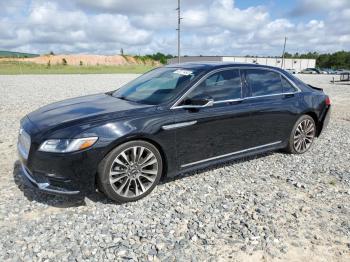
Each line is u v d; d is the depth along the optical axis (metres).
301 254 2.86
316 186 4.30
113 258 2.74
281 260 2.77
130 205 3.65
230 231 3.18
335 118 9.30
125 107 3.89
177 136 3.90
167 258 2.75
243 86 4.64
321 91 5.92
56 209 3.52
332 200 3.91
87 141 3.32
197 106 3.91
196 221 3.35
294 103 5.20
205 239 3.03
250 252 2.86
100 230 3.14
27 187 4.02
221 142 4.38
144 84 4.70
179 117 3.89
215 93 4.30
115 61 96.75
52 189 3.39
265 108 4.78
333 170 4.90
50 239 2.97
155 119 3.72
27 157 3.47
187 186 4.18
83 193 3.43
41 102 11.40
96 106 4.05
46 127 3.49
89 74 37.91
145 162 3.74
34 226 3.18
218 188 4.15
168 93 4.10
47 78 27.34
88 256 2.76
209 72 4.33
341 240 3.08
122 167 3.59
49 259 2.70
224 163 5.05
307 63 74.69
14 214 3.39
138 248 2.88
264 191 4.10
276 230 3.21
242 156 4.73
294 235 3.14
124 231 3.14
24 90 15.83
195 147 4.11
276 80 5.13
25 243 2.91
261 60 67.62
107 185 3.49
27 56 95.31
